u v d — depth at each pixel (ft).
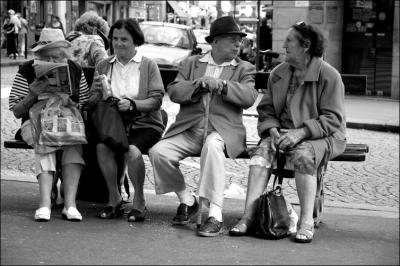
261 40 91.25
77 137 21.30
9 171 31.37
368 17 76.89
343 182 32.45
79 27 26.53
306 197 20.10
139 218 21.84
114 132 20.90
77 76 21.97
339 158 21.26
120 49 22.26
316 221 21.76
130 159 21.40
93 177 23.95
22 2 140.67
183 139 21.50
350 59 78.18
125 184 24.49
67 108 21.58
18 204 23.77
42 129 21.26
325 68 20.63
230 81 21.43
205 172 20.52
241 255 18.53
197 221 21.06
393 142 45.62
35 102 21.86
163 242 19.60
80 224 21.30
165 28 73.87
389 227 22.45
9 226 20.84
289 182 31.78
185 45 72.54
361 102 68.95
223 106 21.52
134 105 21.57
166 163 21.08
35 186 26.89
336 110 20.45
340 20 77.30
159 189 21.27
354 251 19.30
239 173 33.42
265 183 20.83
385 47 76.59
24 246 18.89
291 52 20.51
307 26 20.52
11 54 126.62
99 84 21.97
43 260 17.71
